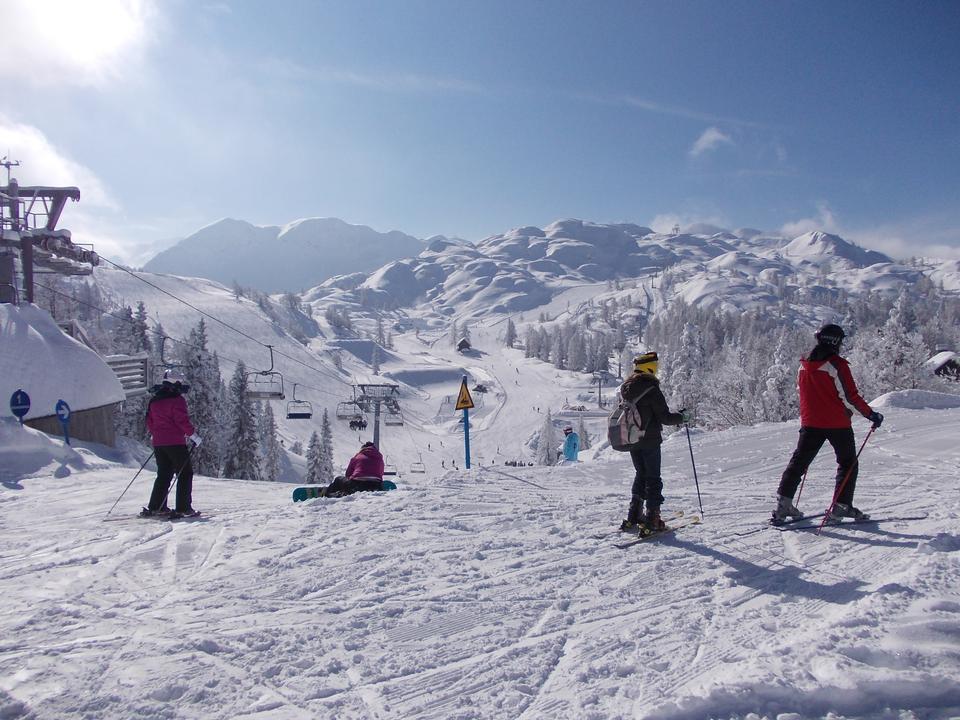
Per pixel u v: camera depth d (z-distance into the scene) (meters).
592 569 4.94
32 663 3.51
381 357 187.88
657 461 5.70
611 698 3.02
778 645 3.33
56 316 54.62
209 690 3.22
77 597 4.60
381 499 7.58
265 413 58.00
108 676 3.37
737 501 7.09
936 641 3.07
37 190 21.52
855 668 2.88
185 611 4.29
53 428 16.81
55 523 7.47
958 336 98.69
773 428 13.62
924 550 4.66
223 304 158.62
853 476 5.67
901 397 15.84
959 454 9.23
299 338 167.25
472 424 114.38
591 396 134.38
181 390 8.01
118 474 12.36
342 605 4.34
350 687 3.26
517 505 7.18
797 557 4.95
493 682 3.26
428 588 4.64
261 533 6.27
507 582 4.72
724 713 2.78
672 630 3.77
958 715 2.66
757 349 73.62
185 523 6.99
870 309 181.62
